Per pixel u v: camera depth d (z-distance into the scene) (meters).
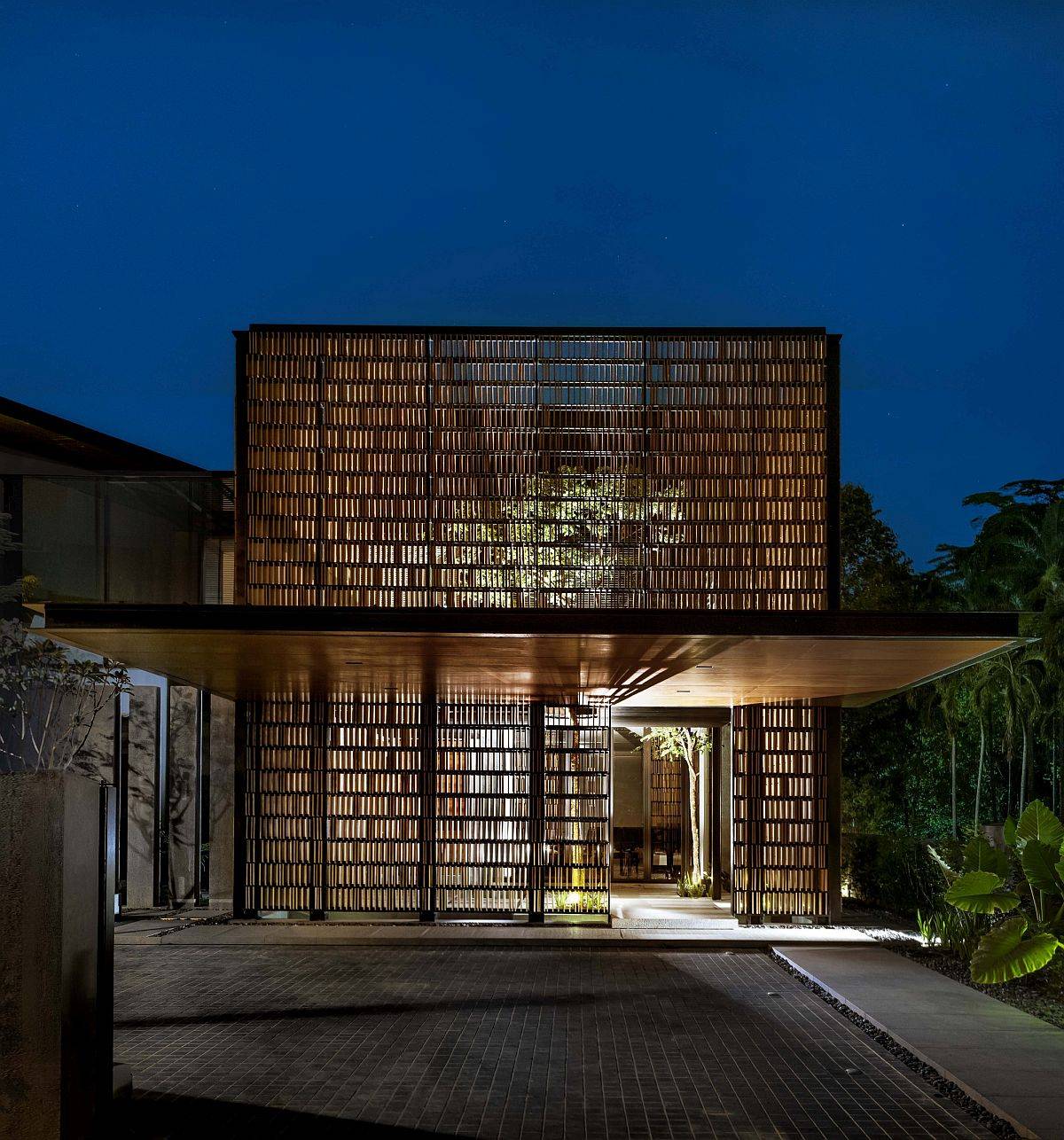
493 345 13.37
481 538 13.21
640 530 13.17
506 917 13.55
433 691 12.57
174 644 8.93
